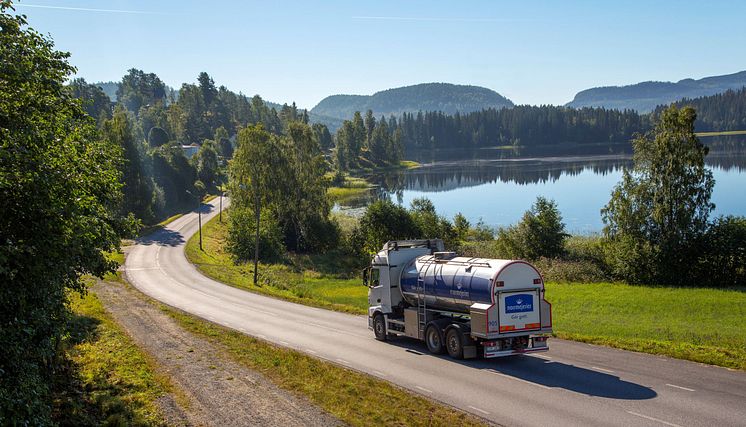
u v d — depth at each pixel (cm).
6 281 1200
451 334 2161
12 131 1222
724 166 15400
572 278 5022
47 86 1409
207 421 1406
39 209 1227
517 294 2012
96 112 19988
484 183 15938
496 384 1772
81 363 1906
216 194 14150
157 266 6212
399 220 7338
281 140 8506
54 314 1457
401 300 2506
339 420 1415
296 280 5619
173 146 13938
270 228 7269
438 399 1653
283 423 1393
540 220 5791
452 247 6712
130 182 8869
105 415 1412
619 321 3050
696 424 1348
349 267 7025
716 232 4825
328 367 1991
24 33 1410
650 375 1783
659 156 5019
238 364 2012
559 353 2164
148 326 2816
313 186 8194
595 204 10812
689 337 2492
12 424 1088
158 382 1738
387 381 1869
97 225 1598
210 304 3981
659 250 4838
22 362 1241
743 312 3331
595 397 1587
